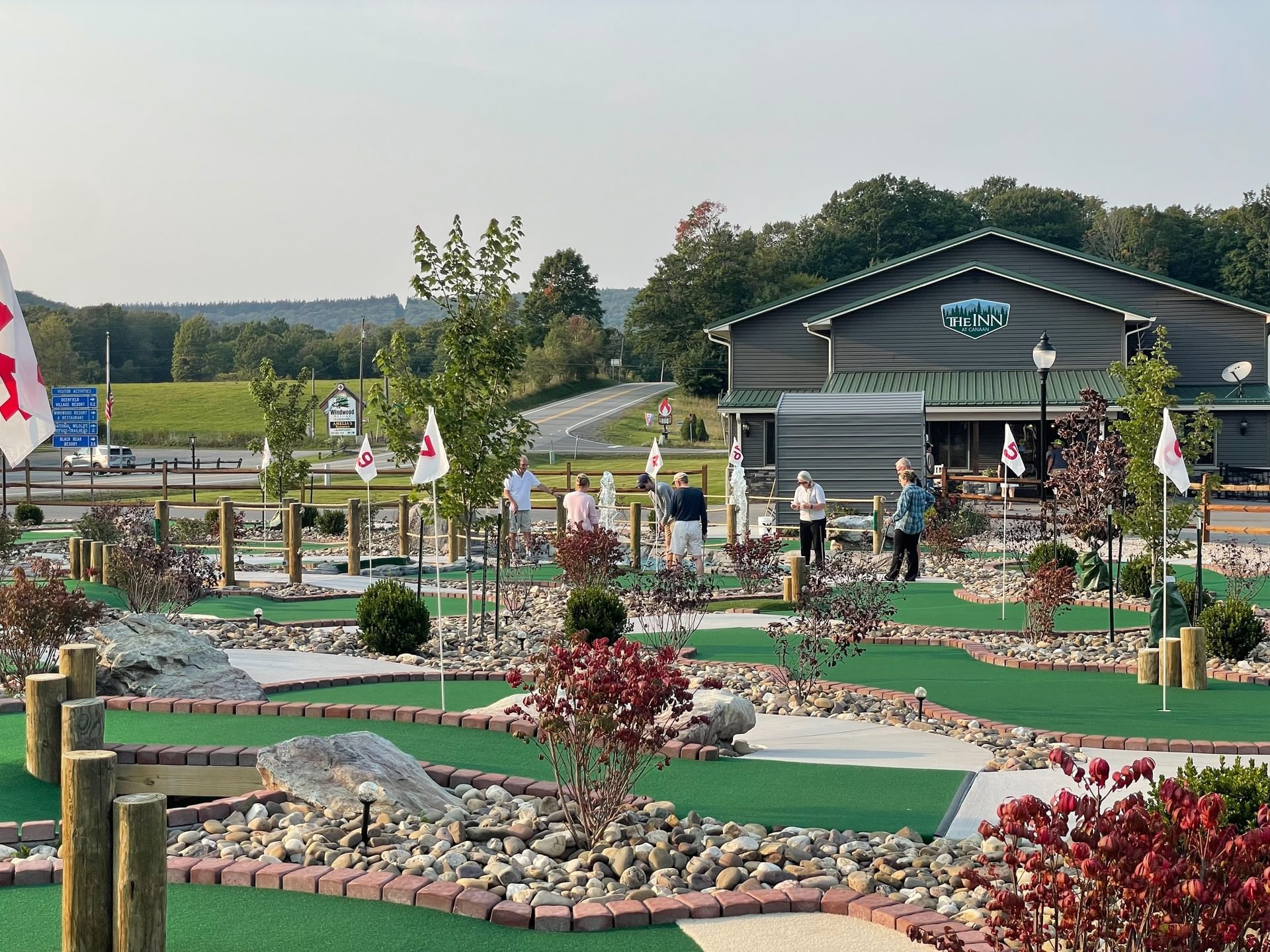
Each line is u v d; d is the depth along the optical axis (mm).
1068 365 43656
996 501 35000
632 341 119188
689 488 20312
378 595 14750
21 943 5555
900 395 35000
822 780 8961
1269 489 27578
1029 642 16188
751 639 16344
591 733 7223
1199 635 13117
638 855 6910
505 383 15805
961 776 9117
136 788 8414
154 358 197000
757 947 5770
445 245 15609
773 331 47188
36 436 8281
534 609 18609
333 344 175625
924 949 5727
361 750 8078
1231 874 4340
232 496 43531
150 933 4832
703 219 106500
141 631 11312
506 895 6289
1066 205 118750
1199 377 45031
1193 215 114438
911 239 114500
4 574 20641
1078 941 4539
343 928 5883
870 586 17359
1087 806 4586
